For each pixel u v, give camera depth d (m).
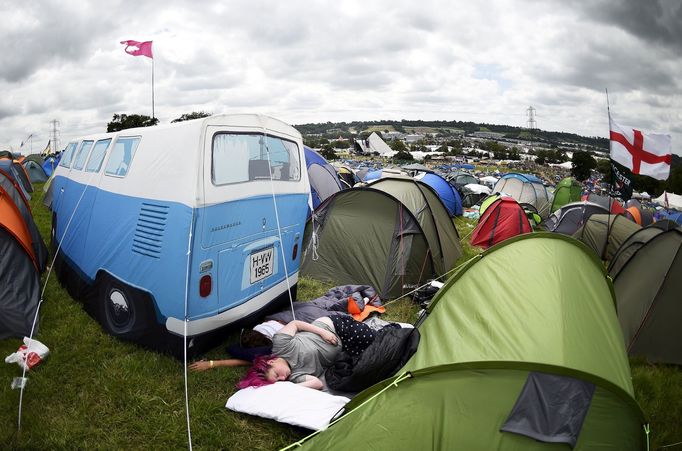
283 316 4.94
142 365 3.94
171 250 3.80
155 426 3.26
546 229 14.07
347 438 2.67
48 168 21.16
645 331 5.17
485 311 3.31
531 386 2.62
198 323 3.93
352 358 4.09
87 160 5.71
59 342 4.29
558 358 2.63
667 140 7.65
